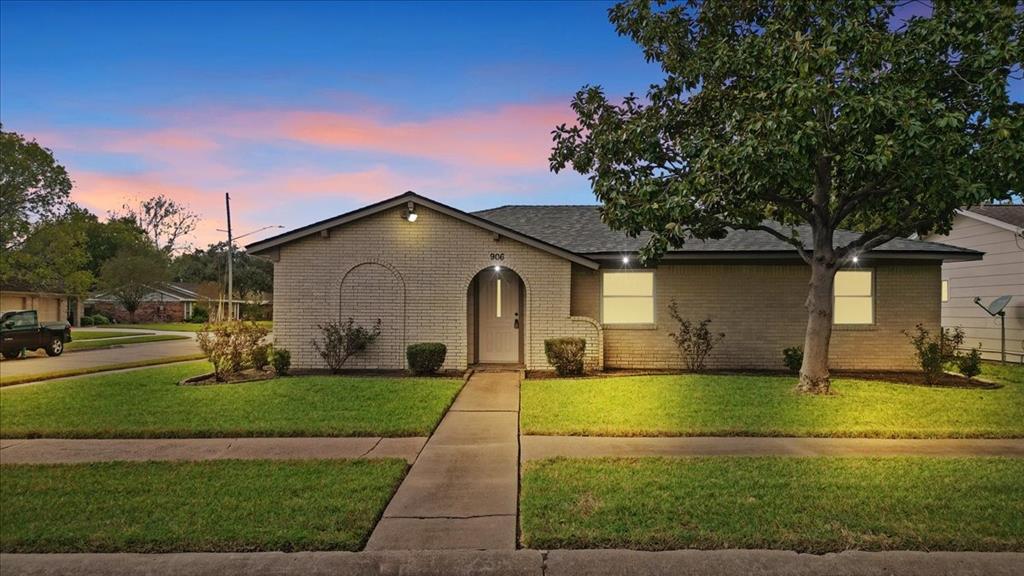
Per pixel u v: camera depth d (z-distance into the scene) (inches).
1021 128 316.2
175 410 353.4
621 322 575.8
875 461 252.1
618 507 197.2
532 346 537.0
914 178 322.0
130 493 212.1
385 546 171.5
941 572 156.9
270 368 542.0
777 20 379.9
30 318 776.9
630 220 396.8
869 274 568.7
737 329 567.2
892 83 340.2
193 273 2947.8
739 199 384.8
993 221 684.7
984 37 340.2
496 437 300.8
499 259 538.3
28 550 167.2
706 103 423.8
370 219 541.0
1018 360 654.5
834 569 157.8
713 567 158.9
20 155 1350.9
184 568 158.6
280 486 219.1
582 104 456.4
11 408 361.4
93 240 2262.6
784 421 327.9
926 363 477.1
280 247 540.7
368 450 275.6
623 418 335.0
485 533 180.7
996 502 201.3
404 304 538.6
